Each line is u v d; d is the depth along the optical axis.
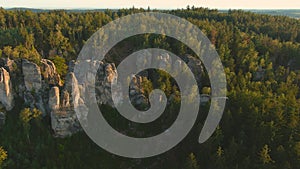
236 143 82.38
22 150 87.69
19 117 92.50
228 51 139.25
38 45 141.25
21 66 101.44
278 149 77.94
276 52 160.00
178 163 83.88
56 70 110.19
